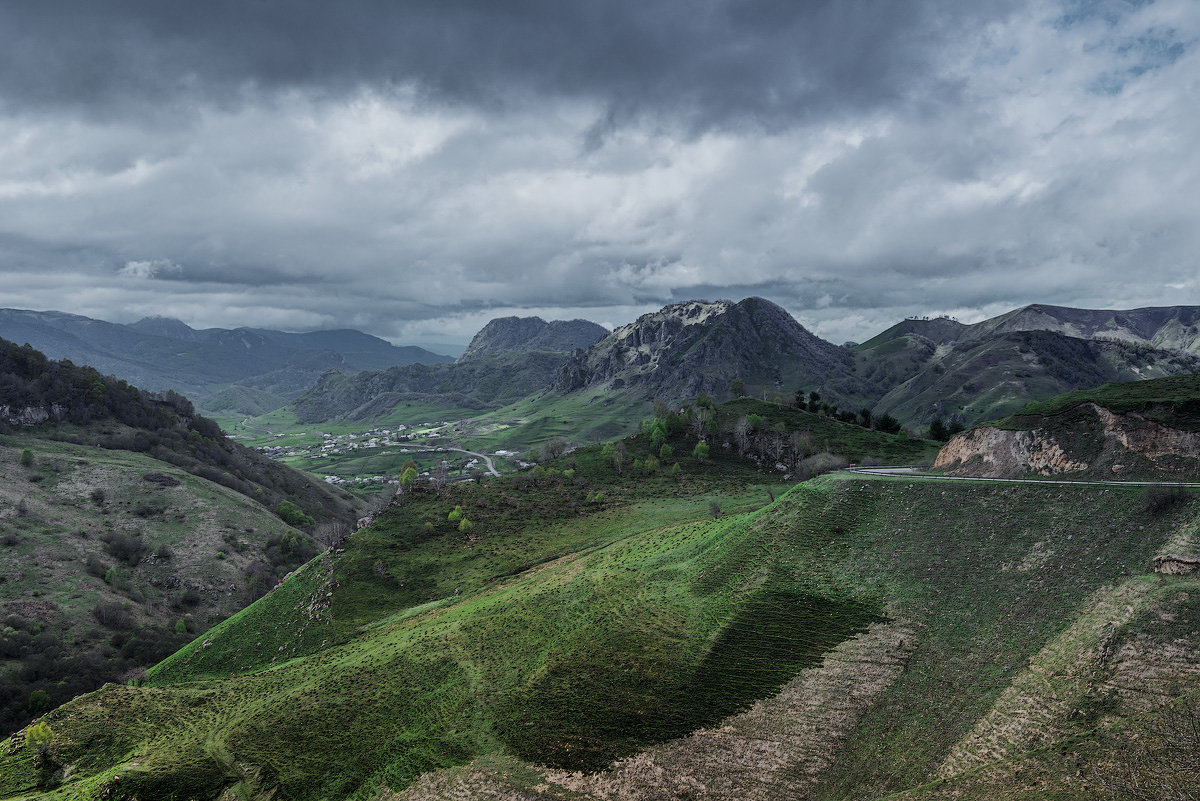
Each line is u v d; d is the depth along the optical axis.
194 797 75.81
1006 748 58.41
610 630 89.94
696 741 69.50
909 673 71.56
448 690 87.31
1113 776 49.38
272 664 117.38
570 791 66.50
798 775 63.66
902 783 59.59
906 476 112.38
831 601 85.69
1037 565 78.75
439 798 69.00
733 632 83.50
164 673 122.94
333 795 73.50
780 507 109.31
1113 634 63.72
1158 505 77.12
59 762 87.75
